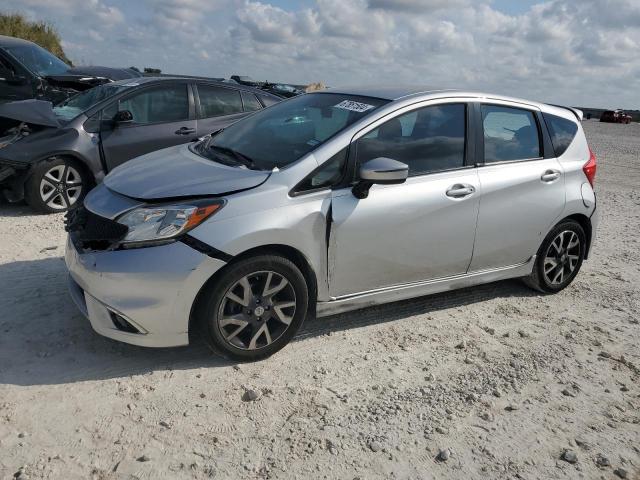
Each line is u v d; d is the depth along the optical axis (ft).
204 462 9.46
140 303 11.20
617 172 48.37
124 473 9.10
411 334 14.47
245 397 11.27
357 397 11.62
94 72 38.91
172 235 11.27
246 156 13.73
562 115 17.52
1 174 21.70
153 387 11.38
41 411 10.41
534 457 10.28
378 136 13.55
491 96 15.78
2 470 8.93
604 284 19.11
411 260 14.06
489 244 15.42
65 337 12.91
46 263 17.13
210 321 11.78
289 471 9.41
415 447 10.25
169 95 25.50
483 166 15.19
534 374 12.99
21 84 32.48
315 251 12.58
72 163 23.09
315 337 13.92
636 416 11.75
